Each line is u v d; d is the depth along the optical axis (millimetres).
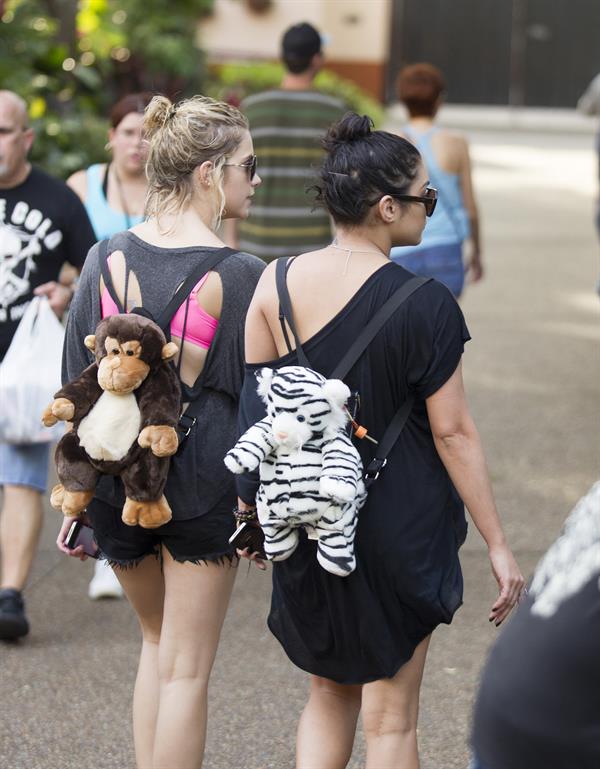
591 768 3068
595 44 37938
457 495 4512
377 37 36375
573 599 3158
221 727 6062
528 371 12906
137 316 4555
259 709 6242
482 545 8445
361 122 4379
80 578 7953
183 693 4738
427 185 4406
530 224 21500
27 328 6848
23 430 6797
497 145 32188
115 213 7449
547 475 9844
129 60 20547
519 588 4328
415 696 4543
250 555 4590
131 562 4883
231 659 6777
